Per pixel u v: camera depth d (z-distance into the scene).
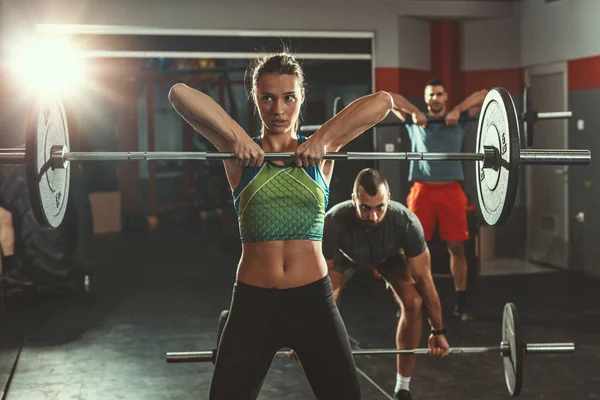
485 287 6.68
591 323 5.45
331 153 2.47
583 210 6.99
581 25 6.90
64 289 6.22
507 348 3.53
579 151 2.71
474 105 5.52
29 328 5.42
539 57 7.58
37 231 6.04
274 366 4.54
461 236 5.56
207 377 4.36
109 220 10.75
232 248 8.95
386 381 4.25
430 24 8.09
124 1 7.13
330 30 7.52
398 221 3.46
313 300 2.47
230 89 9.96
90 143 10.85
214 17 7.28
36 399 3.99
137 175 11.51
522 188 7.88
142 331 5.38
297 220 2.46
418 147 5.63
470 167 7.95
